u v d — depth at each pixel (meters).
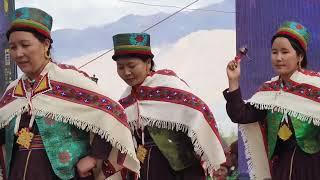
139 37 5.53
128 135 4.20
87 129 4.12
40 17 4.09
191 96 5.50
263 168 5.54
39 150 4.09
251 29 7.82
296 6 7.61
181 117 5.44
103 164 4.27
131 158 4.30
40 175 4.06
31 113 4.10
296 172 5.13
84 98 4.14
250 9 7.82
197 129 5.34
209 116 5.45
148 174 5.47
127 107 5.67
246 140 5.57
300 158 5.13
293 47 5.23
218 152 5.39
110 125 4.14
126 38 5.51
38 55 4.09
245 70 7.82
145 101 5.60
